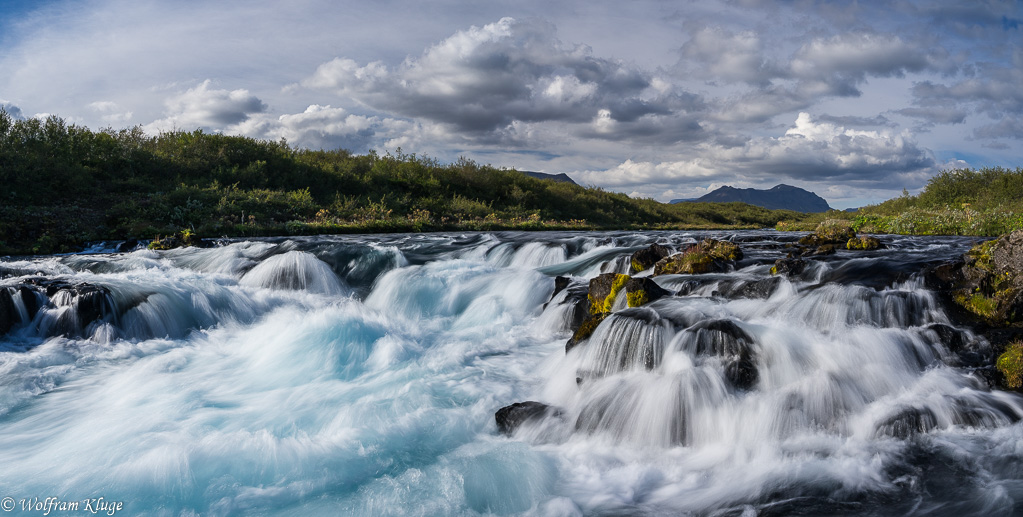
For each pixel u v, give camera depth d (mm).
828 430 5691
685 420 5988
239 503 4914
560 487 5199
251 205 27812
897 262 9992
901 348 6641
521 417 6500
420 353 9539
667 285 10594
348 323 9953
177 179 30266
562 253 17094
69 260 16547
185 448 5734
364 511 4793
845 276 9578
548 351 9586
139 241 20812
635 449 5969
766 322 7754
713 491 4930
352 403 7234
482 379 8195
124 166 29328
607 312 9062
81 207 23750
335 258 17047
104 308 10531
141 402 7387
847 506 4445
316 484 5219
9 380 8125
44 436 6363
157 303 11141
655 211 60688
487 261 18109
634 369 7117
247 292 13500
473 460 5660
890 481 4762
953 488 4586
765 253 13312
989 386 6043
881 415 5684
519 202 48062
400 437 6227
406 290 14008
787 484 4871
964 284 7734
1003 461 4887
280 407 7133
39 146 26688
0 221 19953
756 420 5820
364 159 45656
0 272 13523
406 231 29266
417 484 5211
